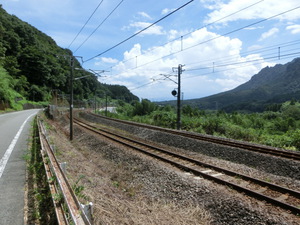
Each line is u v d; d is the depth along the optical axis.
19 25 78.56
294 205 6.07
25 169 6.51
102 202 5.73
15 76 63.28
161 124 28.59
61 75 85.81
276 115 36.78
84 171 8.77
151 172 9.27
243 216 5.53
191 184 7.53
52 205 4.13
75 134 22.09
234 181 8.04
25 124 18.20
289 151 11.13
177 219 5.78
